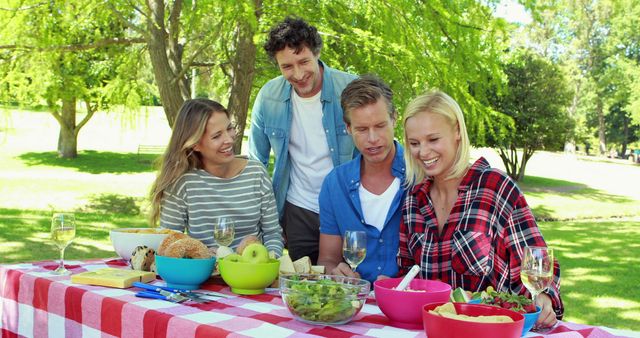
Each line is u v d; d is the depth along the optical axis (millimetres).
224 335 1470
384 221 2291
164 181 2512
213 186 2529
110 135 25656
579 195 17547
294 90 2928
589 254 8734
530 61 17047
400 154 2357
